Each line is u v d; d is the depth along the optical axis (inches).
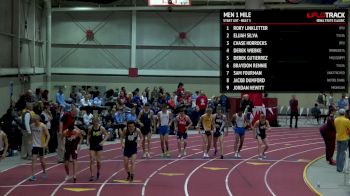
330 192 612.7
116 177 692.7
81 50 1545.3
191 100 1272.1
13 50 1157.7
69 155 661.3
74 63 1545.3
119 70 1536.7
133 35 1534.2
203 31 1544.0
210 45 1542.8
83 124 978.1
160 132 865.5
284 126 1369.3
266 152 943.0
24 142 822.5
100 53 1546.5
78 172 724.7
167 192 606.2
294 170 767.7
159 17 1542.8
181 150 915.4
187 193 602.9
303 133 1229.7
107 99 1291.8
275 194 604.1
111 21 1540.4
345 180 660.1
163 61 1550.2
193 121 1250.6
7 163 788.6
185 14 1542.8
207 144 868.6
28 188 618.2
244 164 813.9
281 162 837.8
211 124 866.1
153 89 1428.4
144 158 856.9
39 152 670.5
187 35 1544.0
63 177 687.1
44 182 653.3
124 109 1073.5
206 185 652.1
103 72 1536.7
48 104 865.5
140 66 1550.2
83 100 1107.9
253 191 619.8
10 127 845.8
